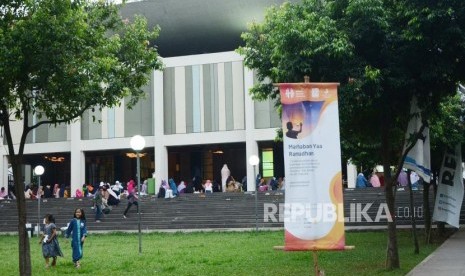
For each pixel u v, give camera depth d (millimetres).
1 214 32906
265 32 16203
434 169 22031
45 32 10609
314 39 12008
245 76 39969
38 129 43500
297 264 14641
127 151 44844
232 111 40531
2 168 43562
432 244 19062
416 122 13453
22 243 11508
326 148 9719
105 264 15750
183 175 47094
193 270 14039
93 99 12125
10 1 11195
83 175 42781
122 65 13492
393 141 17281
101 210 29719
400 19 12586
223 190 39625
